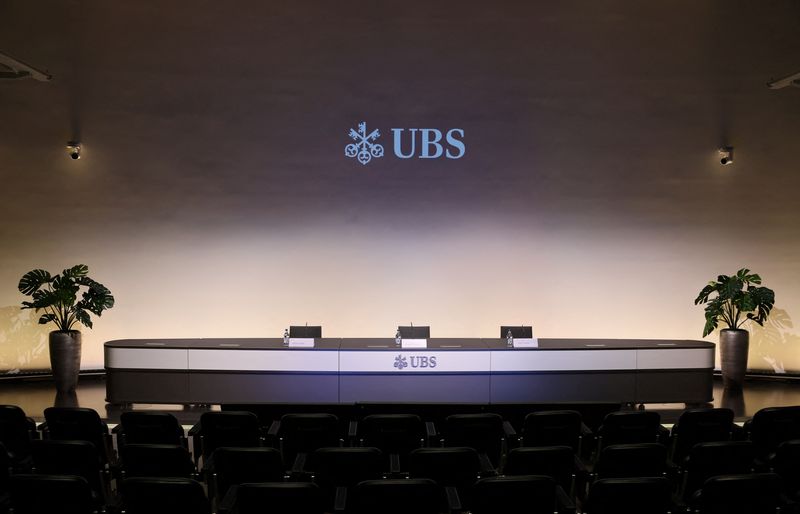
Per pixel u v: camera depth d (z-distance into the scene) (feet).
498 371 29.30
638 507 13.82
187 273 37.45
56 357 33.40
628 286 37.76
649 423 19.88
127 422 20.01
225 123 37.11
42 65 35.65
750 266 37.29
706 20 36.58
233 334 37.73
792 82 29.91
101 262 36.96
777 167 36.83
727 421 20.03
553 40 37.06
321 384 29.32
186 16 36.58
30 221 36.37
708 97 36.88
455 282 37.91
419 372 29.17
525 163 37.52
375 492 13.50
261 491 13.35
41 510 14.05
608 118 37.29
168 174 37.06
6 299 36.35
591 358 29.55
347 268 37.86
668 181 37.37
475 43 37.14
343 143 37.45
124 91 36.50
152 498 13.96
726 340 34.60
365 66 37.19
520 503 13.78
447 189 37.63
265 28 36.88
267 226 37.58
